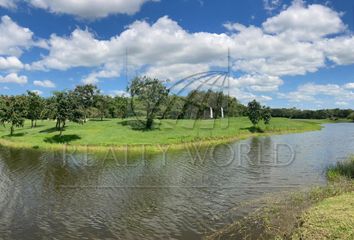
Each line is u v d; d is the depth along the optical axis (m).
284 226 19.75
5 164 44.50
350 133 93.00
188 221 23.06
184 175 37.62
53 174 38.38
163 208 25.95
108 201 27.97
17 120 72.88
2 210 25.77
